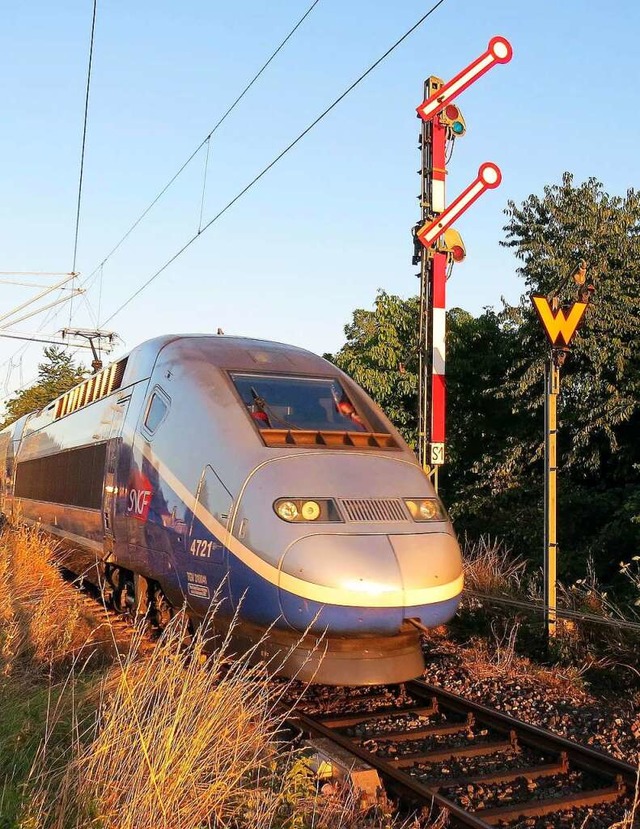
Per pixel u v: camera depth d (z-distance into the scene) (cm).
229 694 468
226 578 602
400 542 581
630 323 1157
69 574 1264
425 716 614
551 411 822
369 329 1603
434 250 1024
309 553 559
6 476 1794
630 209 1246
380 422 723
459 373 1482
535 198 1308
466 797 465
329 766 478
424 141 1048
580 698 662
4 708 477
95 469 956
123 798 371
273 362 749
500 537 1264
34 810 351
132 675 506
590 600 870
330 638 569
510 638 782
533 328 1249
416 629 580
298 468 614
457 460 1497
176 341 805
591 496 1199
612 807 466
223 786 394
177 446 702
